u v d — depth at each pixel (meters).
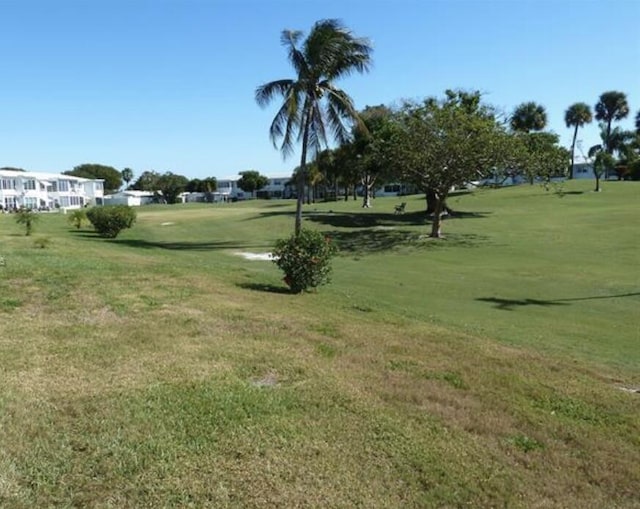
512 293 15.94
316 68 26.47
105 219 29.03
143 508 3.20
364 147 38.03
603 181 70.69
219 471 3.59
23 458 3.59
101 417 4.23
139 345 6.16
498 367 6.39
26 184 91.62
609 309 13.75
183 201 117.25
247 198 123.94
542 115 59.34
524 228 34.28
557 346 9.09
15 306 7.83
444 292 15.76
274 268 19.30
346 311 9.63
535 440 4.49
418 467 3.88
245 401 4.68
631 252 24.67
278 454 3.86
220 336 6.75
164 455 3.74
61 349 5.89
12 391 4.62
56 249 16.66
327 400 4.87
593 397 5.62
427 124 29.77
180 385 4.95
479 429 4.58
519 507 3.53
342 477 3.66
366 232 33.50
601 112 88.50
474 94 34.75
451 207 48.19
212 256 23.45
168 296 9.18
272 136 27.91
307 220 39.81
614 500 3.74
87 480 3.42
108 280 10.34
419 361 6.38
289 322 7.88
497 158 29.38
